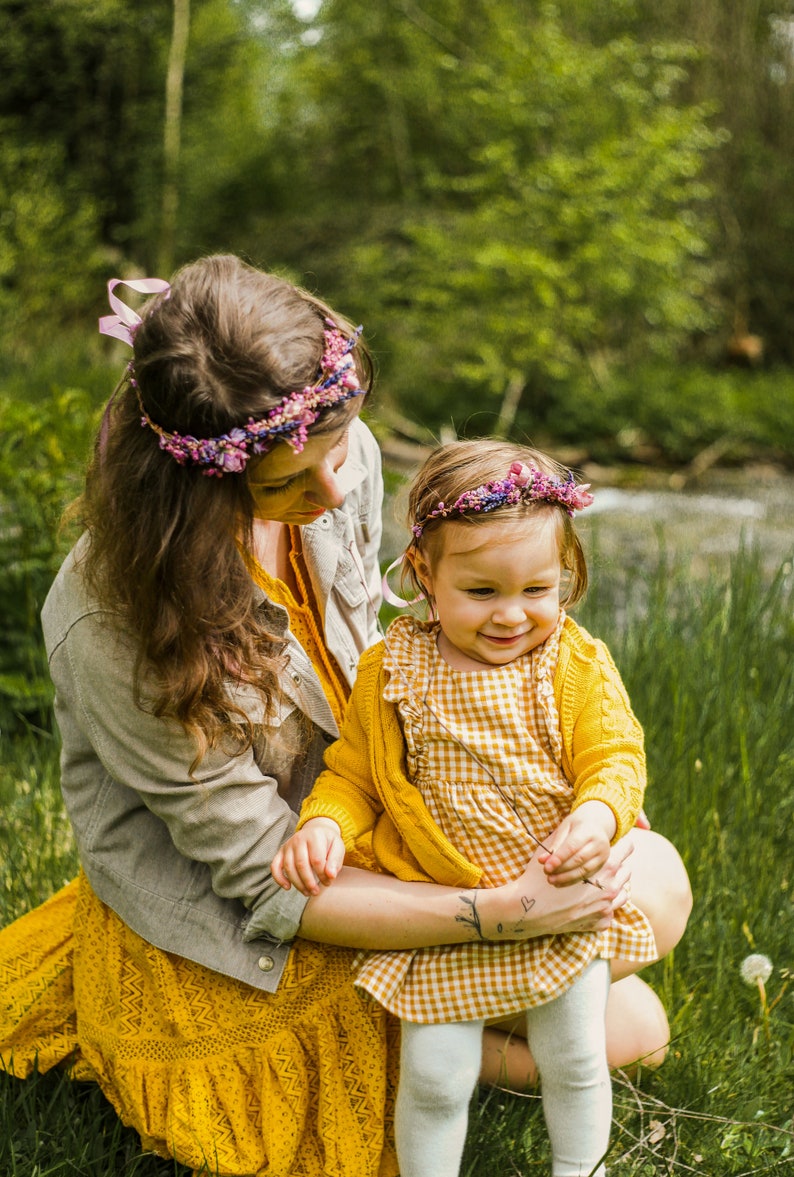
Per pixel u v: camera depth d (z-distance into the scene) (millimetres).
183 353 1512
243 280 1584
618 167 9430
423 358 10625
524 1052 2023
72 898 2090
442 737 1763
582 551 1805
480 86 10859
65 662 1753
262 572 1897
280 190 13453
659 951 2068
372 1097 1803
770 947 2438
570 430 9508
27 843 2732
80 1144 1896
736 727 3051
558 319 9641
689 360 11938
